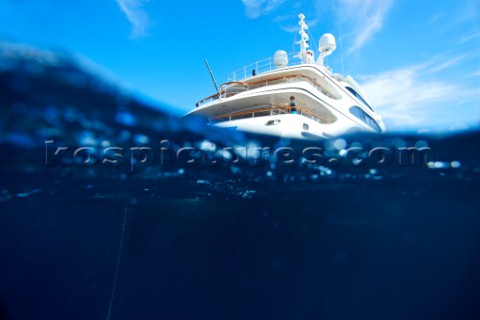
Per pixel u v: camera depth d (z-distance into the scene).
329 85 11.79
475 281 11.84
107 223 12.24
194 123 5.05
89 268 11.62
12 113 3.55
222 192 8.88
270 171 7.08
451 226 11.06
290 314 9.92
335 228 11.92
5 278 10.86
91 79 3.41
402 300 10.91
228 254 12.48
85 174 6.45
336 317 9.77
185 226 12.70
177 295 10.43
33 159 5.15
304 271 12.27
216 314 9.34
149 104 4.25
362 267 12.69
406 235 12.02
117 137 4.88
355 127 11.36
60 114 3.82
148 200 9.78
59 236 12.07
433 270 12.41
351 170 6.93
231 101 10.07
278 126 7.03
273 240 12.53
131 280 11.56
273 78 11.70
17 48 2.79
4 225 10.30
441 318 9.32
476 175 6.64
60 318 9.83
